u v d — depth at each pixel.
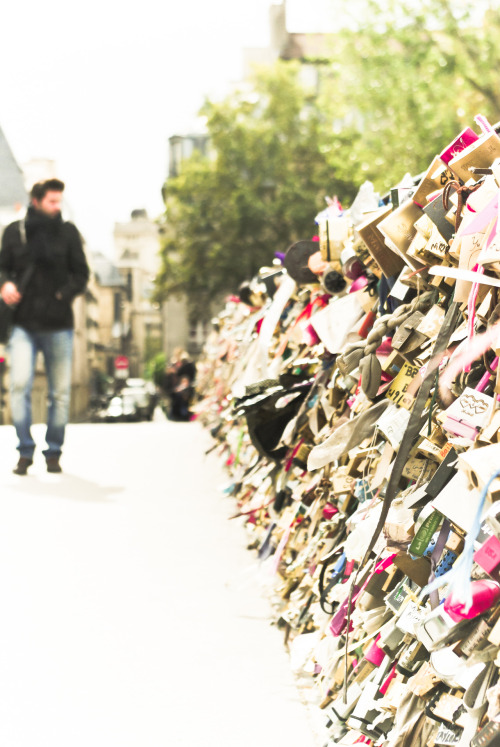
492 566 1.68
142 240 163.62
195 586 4.76
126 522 6.36
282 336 4.41
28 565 5.20
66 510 6.78
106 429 14.60
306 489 3.46
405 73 33.84
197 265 52.59
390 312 2.83
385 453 2.39
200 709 3.22
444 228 2.20
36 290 8.37
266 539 4.38
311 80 65.31
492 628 1.72
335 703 2.63
